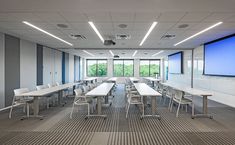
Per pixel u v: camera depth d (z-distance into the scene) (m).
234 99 6.89
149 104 7.25
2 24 5.34
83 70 19.34
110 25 5.45
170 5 3.74
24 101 5.48
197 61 10.34
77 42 8.73
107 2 3.60
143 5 3.75
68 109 6.57
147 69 19.55
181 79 13.08
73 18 4.73
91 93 5.53
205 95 5.37
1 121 5.04
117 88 14.04
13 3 3.65
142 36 7.14
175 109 6.64
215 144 3.55
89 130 4.32
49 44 9.50
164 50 12.20
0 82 6.41
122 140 3.72
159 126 4.65
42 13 4.32
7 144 3.52
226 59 7.16
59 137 3.88
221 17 4.61
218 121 5.10
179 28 5.80
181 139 3.79
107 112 6.14
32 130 4.32
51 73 10.98
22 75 7.80
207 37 7.39
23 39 7.85
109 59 19.48
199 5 3.73
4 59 6.63
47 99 6.98
